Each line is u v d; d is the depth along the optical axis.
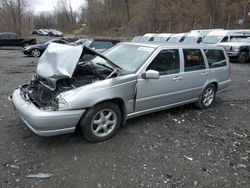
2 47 26.81
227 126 5.48
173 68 5.37
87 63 4.87
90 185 3.37
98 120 4.36
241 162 4.07
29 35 49.59
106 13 69.38
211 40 18.61
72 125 4.05
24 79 9.99
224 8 38.59
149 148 4.33
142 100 4.88
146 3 50.59
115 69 4.54
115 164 3.84
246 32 19.61
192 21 42.34
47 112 3.83
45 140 4.44
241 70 13.77
